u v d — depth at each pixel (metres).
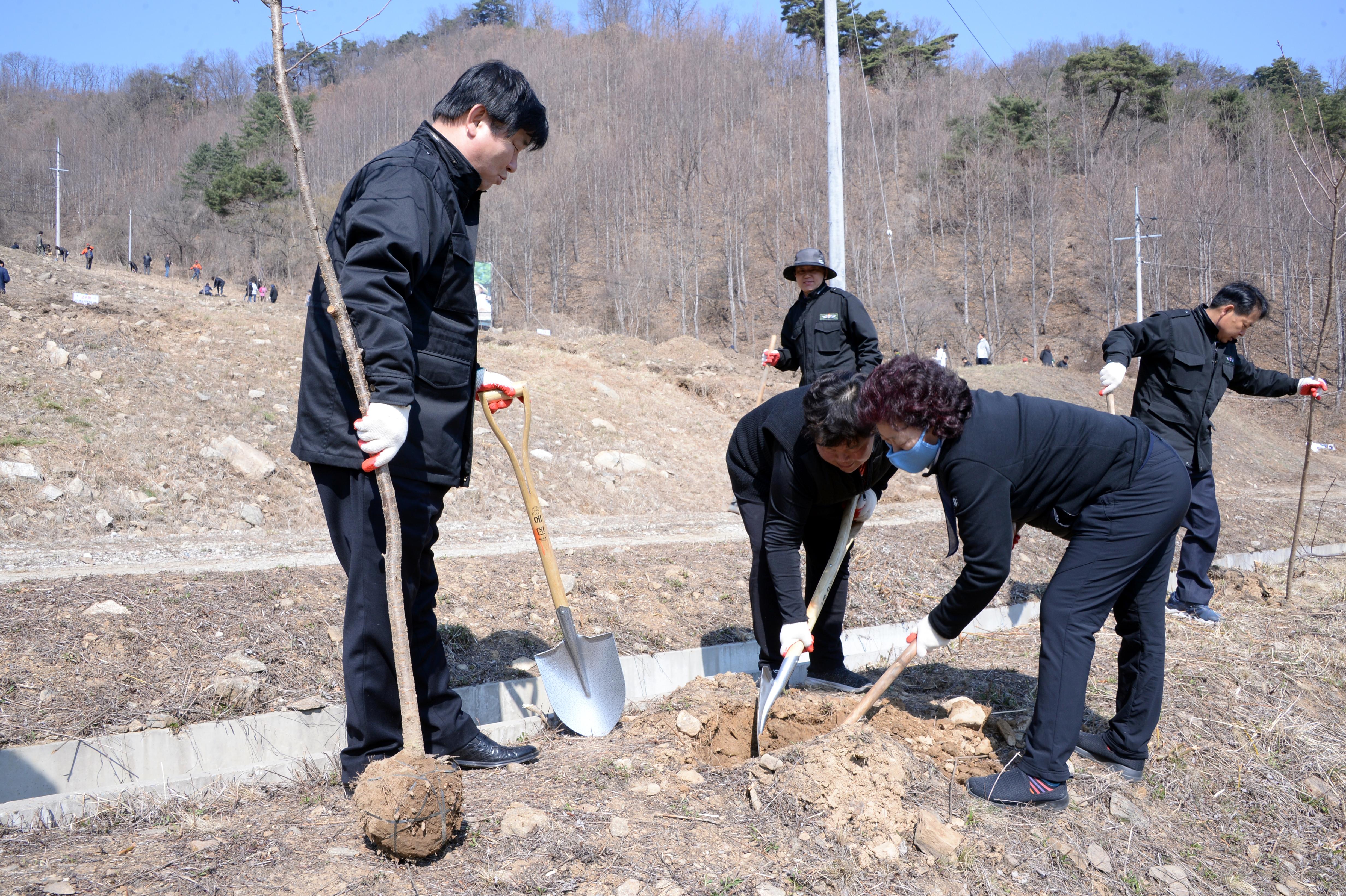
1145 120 60.62
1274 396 5.47
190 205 62.91
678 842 2.49
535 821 2.48
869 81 72.06
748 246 62.97
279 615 4.03
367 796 2.21
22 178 69.38
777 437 3.25
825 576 3.40
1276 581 6.32
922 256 58.28
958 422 2.69
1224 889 2.84
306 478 9.41
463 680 3.87
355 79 89.69
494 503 9.96
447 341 2.65
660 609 4.94
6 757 2.84
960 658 4.64
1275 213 44.94
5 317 11.17
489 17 106.00
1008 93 64.56
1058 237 56.47
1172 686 4.00
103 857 2.28
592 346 19.67
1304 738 3.70
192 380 10.95
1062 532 3.07
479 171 2.74
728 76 76.00
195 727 3.18
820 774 2.78
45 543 7.04
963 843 2.69
